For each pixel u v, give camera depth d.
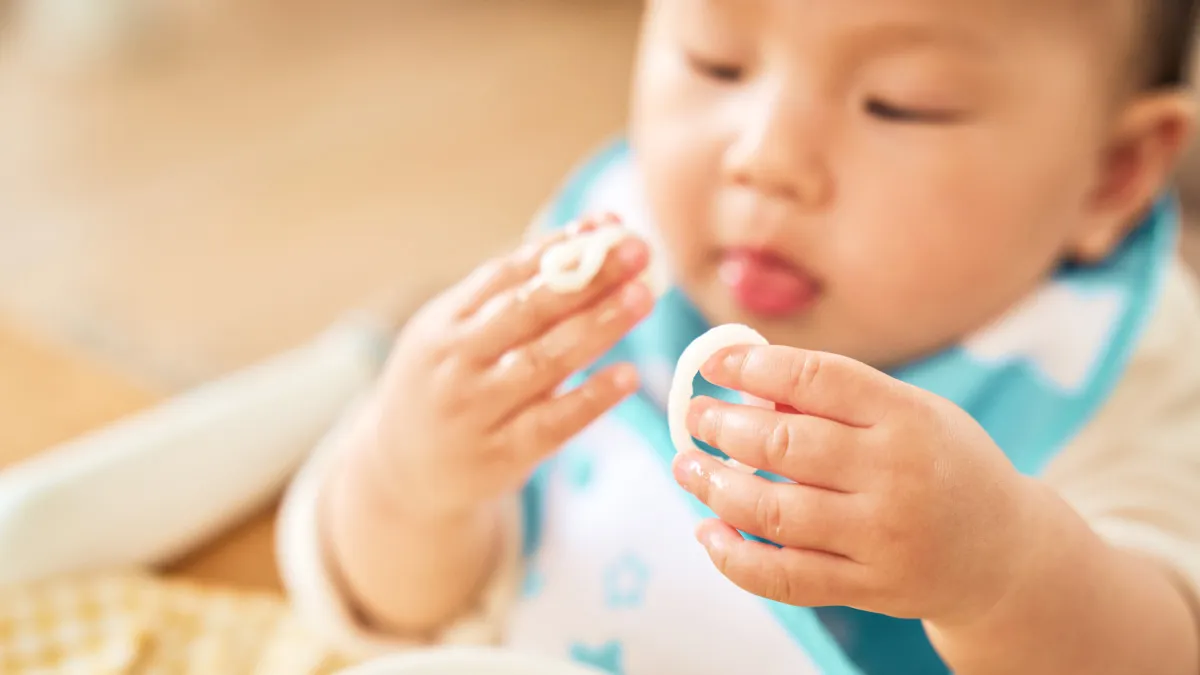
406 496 0.45
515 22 1.77
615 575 0.48
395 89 1.50
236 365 0.91
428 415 0.41
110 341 0.93
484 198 1.21
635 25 1.76
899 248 0.43
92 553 0.50
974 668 0.38
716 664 0.46
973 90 0.42
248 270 1.05
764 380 0.34
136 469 0.52
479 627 0.49
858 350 0.45
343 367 0.58
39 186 1.20
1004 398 0.47
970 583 0.35
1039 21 0.41
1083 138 0.44
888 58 0.41
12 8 1.66
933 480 0.34
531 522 0.51
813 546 0.34
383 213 1.17
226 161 1.28
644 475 0.49
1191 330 0.50
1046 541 0.36
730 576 0.34
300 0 1.83
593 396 0.40
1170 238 0.49
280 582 0.54
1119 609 0.38
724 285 0.45
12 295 0.99
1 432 0.61
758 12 0.42
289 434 0.56
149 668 0.48
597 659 0.48
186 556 0.54
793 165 0.42
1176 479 0.47
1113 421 0.47
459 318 0.41
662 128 0.45
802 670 0.45
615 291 0.40
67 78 1.49
